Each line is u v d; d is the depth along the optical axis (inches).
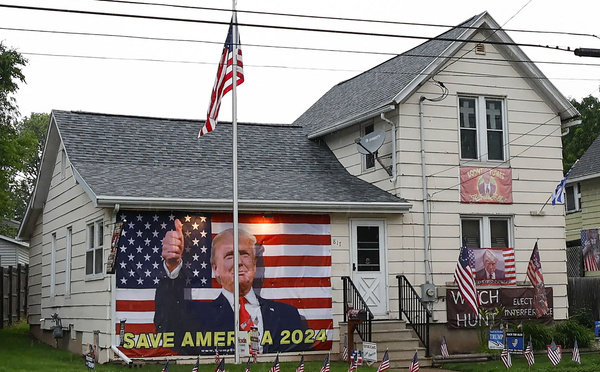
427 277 762.8
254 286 703.1
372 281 746.8
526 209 816.3
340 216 743.1
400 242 761.6
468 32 792.3
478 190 796.6
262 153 837.8
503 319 777.6
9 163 1088.2
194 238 686.5
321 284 727.1
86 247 741.9
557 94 834.2
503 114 821.9
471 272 700.0
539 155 830.5
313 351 717.3
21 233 1018.7
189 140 826.8
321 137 893.8
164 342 664.4
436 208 777.6
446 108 793.6
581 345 775.7
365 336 695.1
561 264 824.3
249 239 706.8
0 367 610.2
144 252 669.3
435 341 753.0
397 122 774.5
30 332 997.8
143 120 843.4
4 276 1121.4
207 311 681.6
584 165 1337.4
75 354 743.1
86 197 748.0
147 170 740.7
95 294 697.6
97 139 784.9
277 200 705.0
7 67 1029.8
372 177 808.9
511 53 821.2
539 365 652.7
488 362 698.2
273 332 703.7
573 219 1381.6
